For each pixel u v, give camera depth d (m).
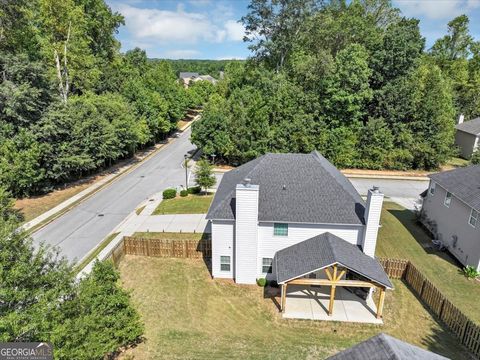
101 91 53.69
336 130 43.69
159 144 57.91
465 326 15.07
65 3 38.81
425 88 44.84
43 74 32.69
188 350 14.66
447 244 23.83
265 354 14.52
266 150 43.66
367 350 10.17
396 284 19.80
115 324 12.91
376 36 46.59
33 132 31.30
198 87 92.69
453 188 23.56
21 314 9.04
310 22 48.66
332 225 18.47
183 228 26.25
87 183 37.28
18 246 10.84
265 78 47.56
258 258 19.52
